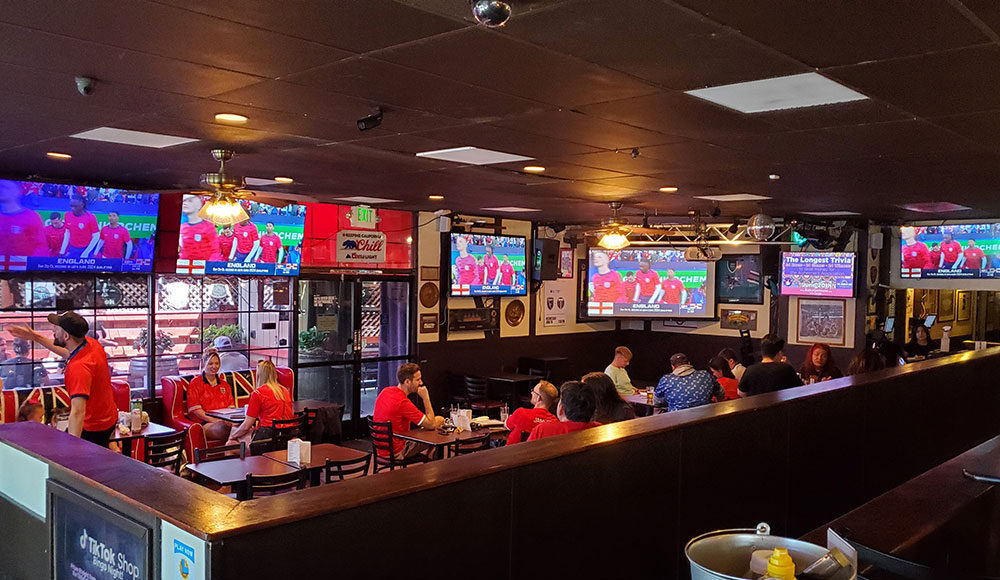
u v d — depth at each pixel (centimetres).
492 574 248
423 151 549
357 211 984
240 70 336
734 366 941
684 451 320
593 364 1348
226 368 881
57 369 751
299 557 204
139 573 234
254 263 872
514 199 872
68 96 389
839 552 169
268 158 592
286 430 659
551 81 347
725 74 330
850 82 340
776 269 1189
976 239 997
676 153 539
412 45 296
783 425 377
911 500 258
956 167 584
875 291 1124
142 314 811
